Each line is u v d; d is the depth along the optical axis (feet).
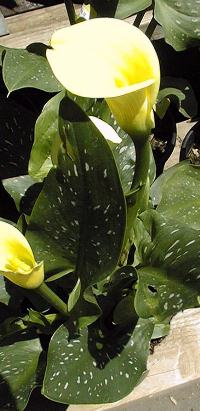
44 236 2.37
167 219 2.53
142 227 2.59
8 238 2.06
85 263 2.39
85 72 1.67
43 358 2.78
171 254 2.49
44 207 2.23
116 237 2.15
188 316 3.29
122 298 2.74
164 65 4.07
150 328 2.74
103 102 2.71
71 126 1.84
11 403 2.60
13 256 2.07
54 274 2.54
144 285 2.48
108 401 2.44
